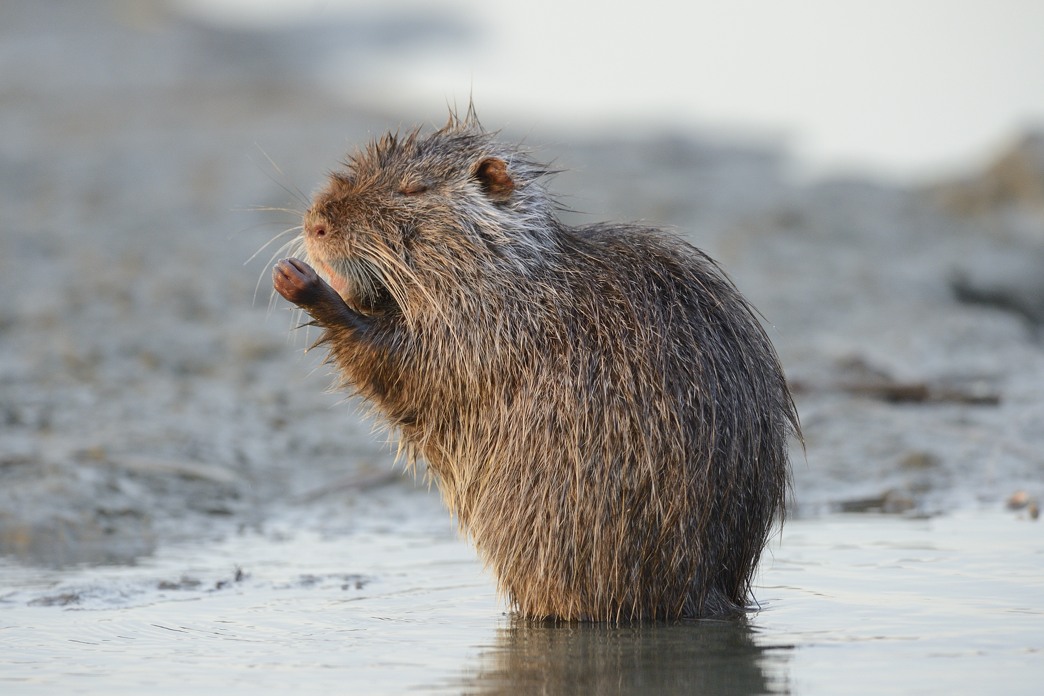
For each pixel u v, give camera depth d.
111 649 18.69
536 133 95.62
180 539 28.30
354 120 92.94
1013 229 70.69
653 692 16.20
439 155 22.94
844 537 26.80
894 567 23.80
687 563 20.45
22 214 61.88
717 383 20.94
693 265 22.34
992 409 38.78
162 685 16.70
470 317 21.39
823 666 17.23
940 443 35.34
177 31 149.00
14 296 48.69
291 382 40.69
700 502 20.47
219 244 57.06
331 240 22.45
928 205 75.88
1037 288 60.16
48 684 16.81
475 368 21.22
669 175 78.69
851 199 74.50
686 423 20.48
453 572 24.61
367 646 18.83
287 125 89.75
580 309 21.22
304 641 19.16
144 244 56.88
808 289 54.12
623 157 85.38
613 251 22.17
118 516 29.59
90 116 94.75
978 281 59.69
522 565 20.70
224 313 47.66
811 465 33.88
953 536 26.72
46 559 26.16
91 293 49.19
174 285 50.66
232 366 42.06
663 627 19.97
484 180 22.44
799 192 75.56
